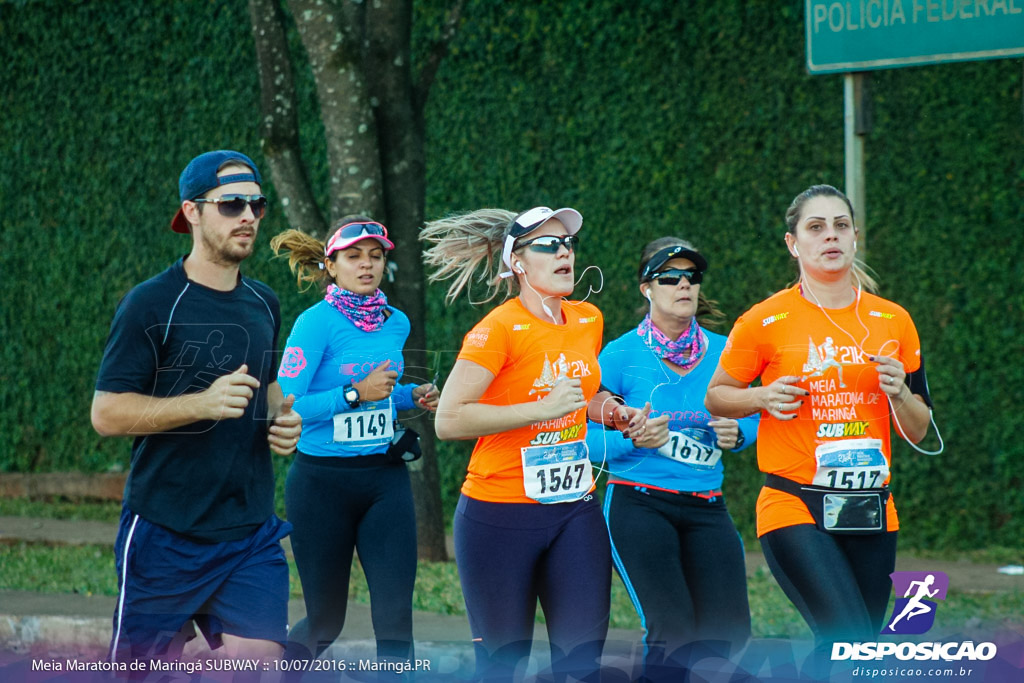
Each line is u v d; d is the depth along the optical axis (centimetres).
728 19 2294
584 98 2406
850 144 1705
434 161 2533
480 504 1062
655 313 1235
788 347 1087
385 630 1210
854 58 1670
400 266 2086
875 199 2255
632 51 2361
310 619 1254
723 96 2309
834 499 1064
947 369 2231
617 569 1181
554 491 1052
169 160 2781
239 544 989
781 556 1077
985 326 2206
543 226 1065
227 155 992
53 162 2895
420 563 2092
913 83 2216
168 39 2753
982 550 2222
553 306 1089
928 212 2223
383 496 1247
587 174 2411
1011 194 2175
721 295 2330
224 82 2705
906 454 2273
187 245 2778
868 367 1071
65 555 2220
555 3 2411
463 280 1255
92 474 2900
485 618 1061
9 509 2781
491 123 2480
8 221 2955
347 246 1260
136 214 2823
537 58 2434
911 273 2238
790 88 2264
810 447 1075
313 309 1273
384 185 2088
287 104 2098
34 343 2950
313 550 1242
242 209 978
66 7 2845
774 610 1741
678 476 1184
